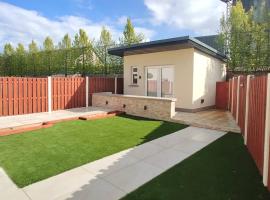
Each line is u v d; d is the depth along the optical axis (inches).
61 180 165.3
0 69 1218.6
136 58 550.0
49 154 218.7
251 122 217.5
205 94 498.9
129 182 162.9
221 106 527.5
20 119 376.2
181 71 465.4
